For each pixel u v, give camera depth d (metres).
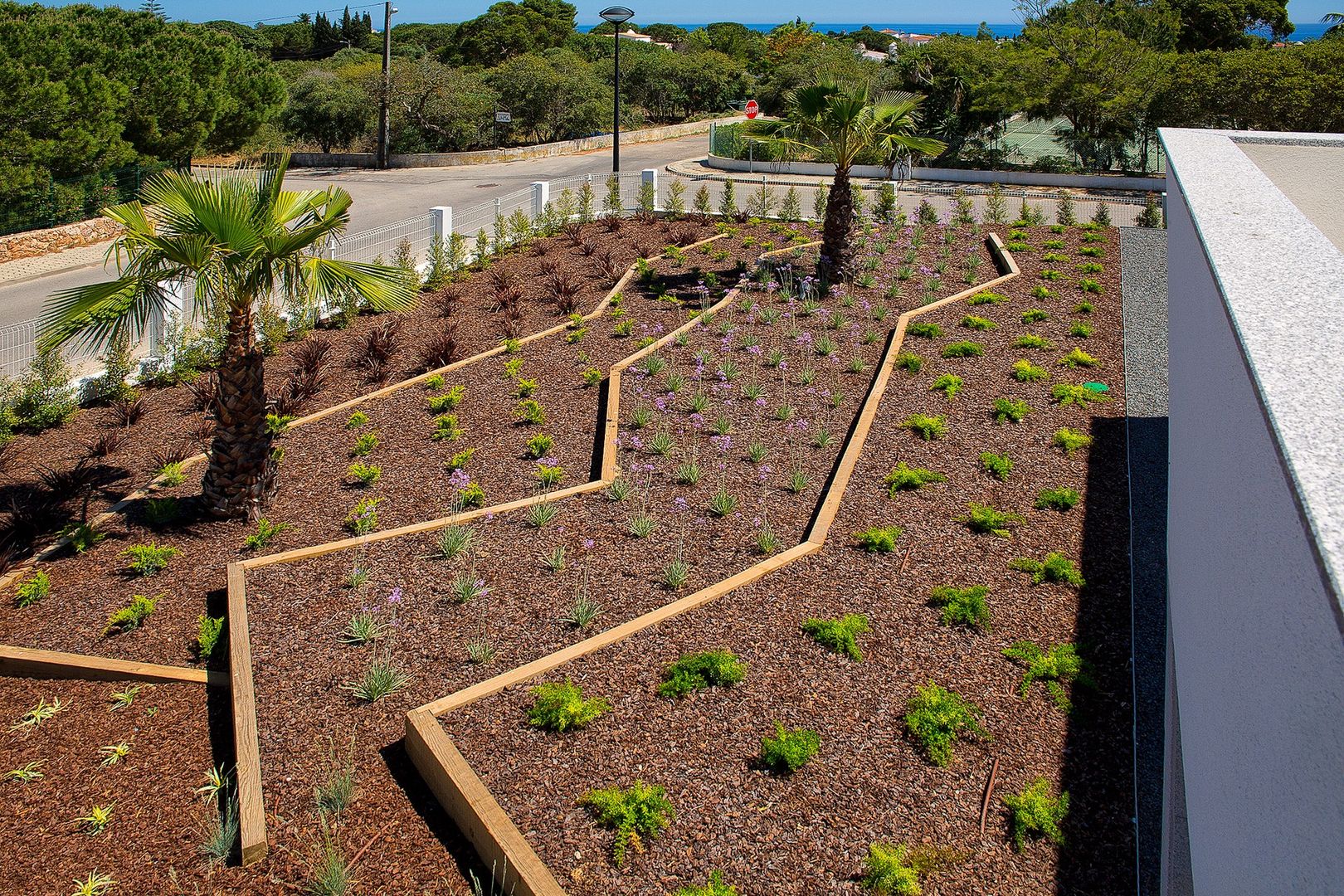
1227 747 2.64
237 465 7.24
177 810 4.62
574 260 14.62
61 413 9.71
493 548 6.50
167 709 5.41
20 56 17.91
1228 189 4.83
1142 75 25.83
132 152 20.28
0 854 4.43
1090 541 6.34
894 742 4.61
